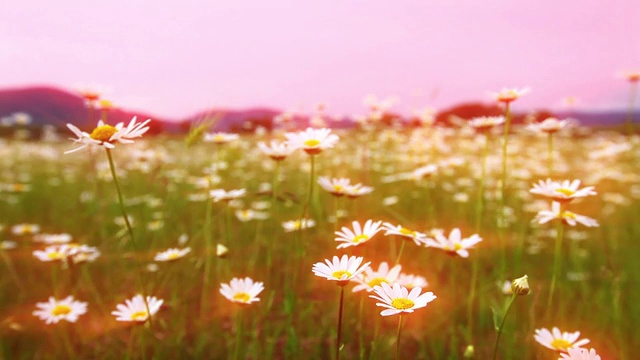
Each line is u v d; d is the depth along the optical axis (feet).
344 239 6.52
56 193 21.97
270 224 15.26
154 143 28.04
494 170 22.72
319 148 7.73
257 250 11.59
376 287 5.18
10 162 32.99
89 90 10.18
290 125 19.38
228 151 22.86
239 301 6.51
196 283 11.43
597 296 10.79
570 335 6.29
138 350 8.81
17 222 17.07
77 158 32.35
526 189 22.98
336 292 10.86
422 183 18.48
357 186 8.05
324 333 9.21
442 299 10.43
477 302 10.23
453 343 8.23
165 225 15.16
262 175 24.25
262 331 9.20
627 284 12.09
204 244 13.29
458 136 27.53
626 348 8.70
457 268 11.65
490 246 13.46
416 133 22.39
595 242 16.16
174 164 25.85
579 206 21.33
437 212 16.72
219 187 14.80
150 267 11.05
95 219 15.72
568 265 13.66
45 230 15.72
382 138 24.04
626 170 27.35
